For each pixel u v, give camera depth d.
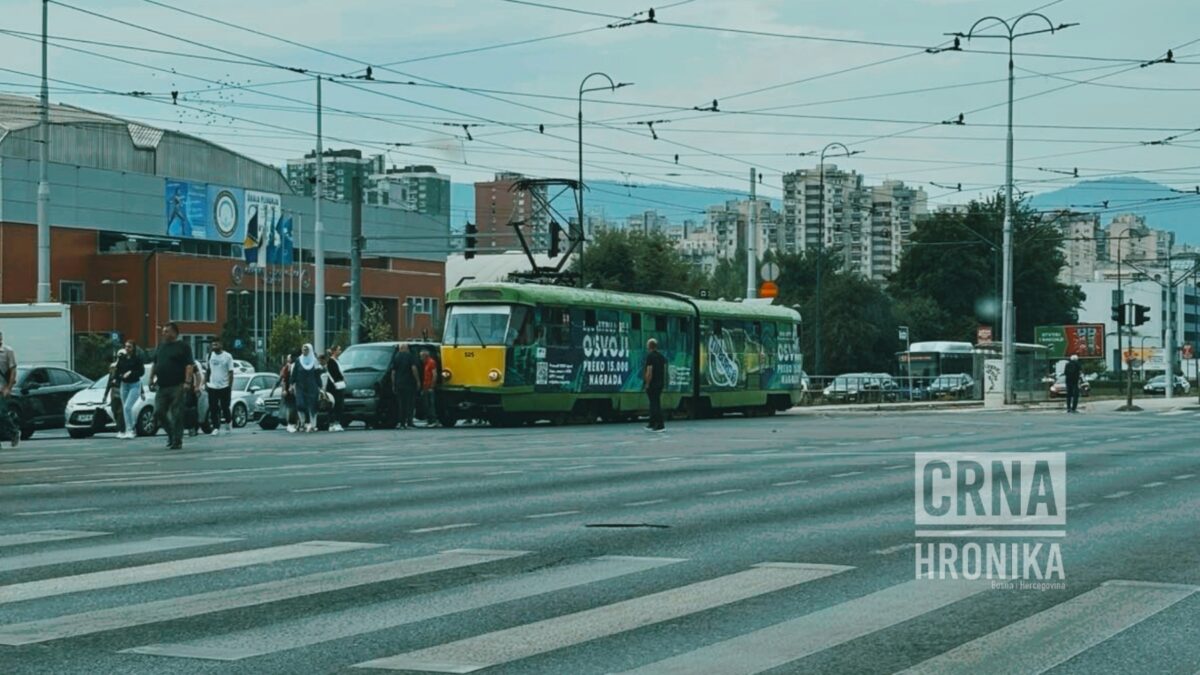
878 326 99.31
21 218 90.12
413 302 115.31
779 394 54.88
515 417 41.94
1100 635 8.51
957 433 35.88
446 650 7.98
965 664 7.67
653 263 98.81
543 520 14.79
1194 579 10.75
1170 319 76.75
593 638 8.35
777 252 117.50
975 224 107.12
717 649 8.05
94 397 37.72
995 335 106.06
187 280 97.38
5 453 26.62
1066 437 33.94
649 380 36.50
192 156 106.25
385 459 24.64
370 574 10.85
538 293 41.66
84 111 102.19
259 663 7.61
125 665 7.55
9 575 10.71
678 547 12.57
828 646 8.15
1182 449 28.70
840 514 15.47
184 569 11.05
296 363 35.59
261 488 18.53
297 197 107.56
